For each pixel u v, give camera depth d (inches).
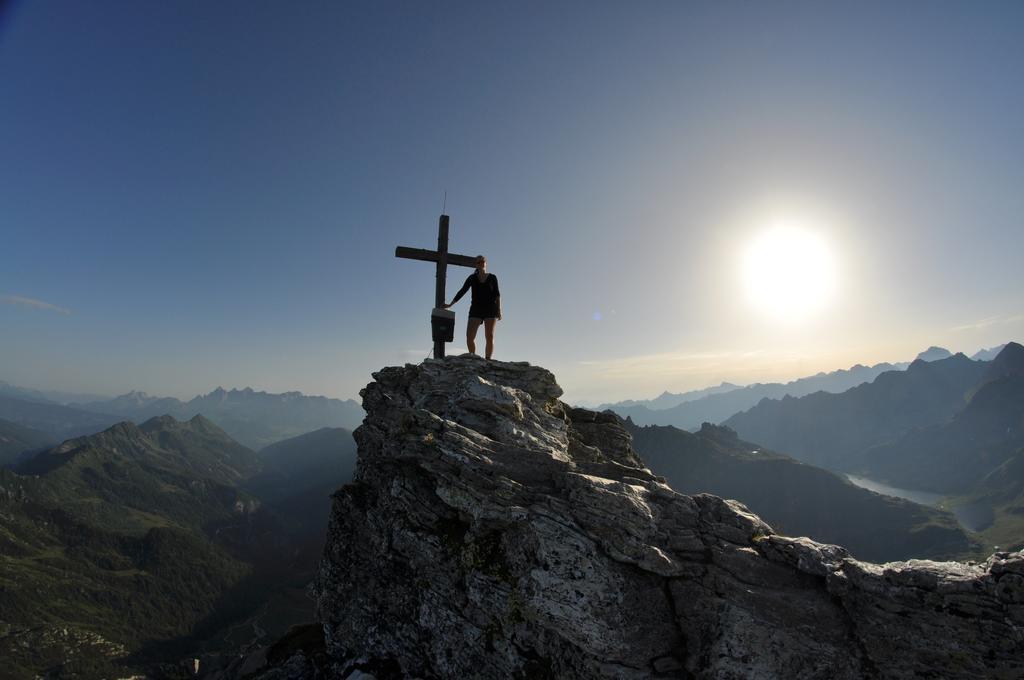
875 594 532.1
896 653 506.9
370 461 955.3
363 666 768.3
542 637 605.6
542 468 727.1
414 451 757.3
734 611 564.1
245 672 1031.6
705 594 587.2
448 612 695.1
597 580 588.4
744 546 638.5
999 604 477.7
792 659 530.0
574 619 572.7
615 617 569.0
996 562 500.1
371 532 882.8
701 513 690.8
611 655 555.2
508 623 628.4
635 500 643.5
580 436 929.5
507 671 617.3
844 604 554.3
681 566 604.4
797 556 603.5
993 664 466.0
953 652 483.2
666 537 637.9
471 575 682.2
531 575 609.3
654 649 564.4
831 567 573.9
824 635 539.8
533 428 826.8
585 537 615.8
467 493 692.1
